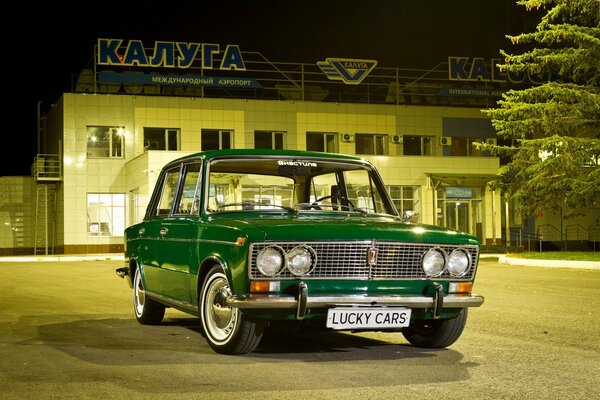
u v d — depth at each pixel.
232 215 6.97
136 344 7.21
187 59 40.34
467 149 44.69
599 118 26.61
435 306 6.28
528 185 26.80
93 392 5.09
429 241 6.35
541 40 26.86
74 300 12.20
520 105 27.08
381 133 43.16
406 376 5.65
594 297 12.56
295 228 6.04
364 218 7.07
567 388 5.26
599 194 25.69
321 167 7.57
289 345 7.17
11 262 30.31
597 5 25.97
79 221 39.03
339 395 4.99
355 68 42.50
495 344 7.34
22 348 6.98
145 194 35.16
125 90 41.38
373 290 6.19
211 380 5.46
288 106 41.91
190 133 40.53
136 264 8.95
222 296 6.53
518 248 40.34
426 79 45.44
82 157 39.19
